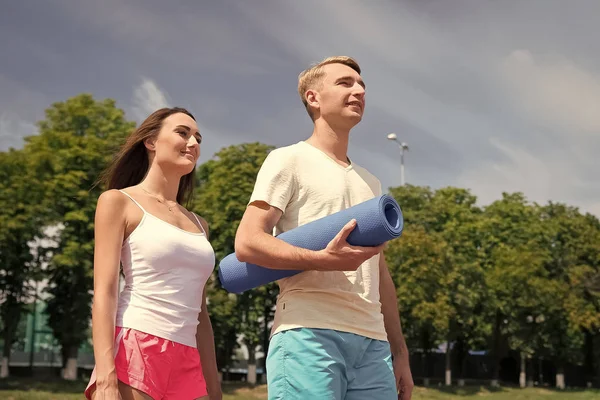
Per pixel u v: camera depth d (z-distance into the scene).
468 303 39.34
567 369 50.94
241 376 41.47
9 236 28.14
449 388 40.34
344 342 2.82
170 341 2.75
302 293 2.85
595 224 50.25
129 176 3.14
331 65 3.16
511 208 49.28
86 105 32.66
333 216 2.66
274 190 2.88
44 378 31.27
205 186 37.44
